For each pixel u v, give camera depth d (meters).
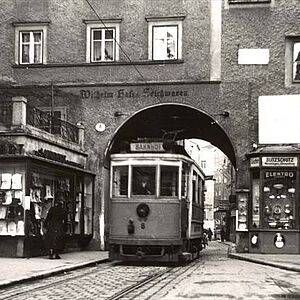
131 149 22.23
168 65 30.09
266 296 12.41
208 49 29.92
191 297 12.08
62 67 30.67
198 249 27.20
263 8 29.77
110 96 30.39
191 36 30.05
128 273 18.06
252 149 29.22
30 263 19.31
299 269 18.92
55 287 13.97
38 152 22.97
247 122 29.50
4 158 21.64
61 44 30.77
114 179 22.11
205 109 29.80
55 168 24.41
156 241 21.23
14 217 21.75
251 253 28.03
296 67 29.47
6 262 19.58
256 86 29.58
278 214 27.86
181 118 33.41
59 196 24.95
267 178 27.94
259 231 27.91
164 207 21.47
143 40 30.36
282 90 29.42
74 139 28.80
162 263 22.88
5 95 30.56
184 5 30.17
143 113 31.34
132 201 21.61
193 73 29.92
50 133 25.27
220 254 32.25
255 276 17.20
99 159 30.20
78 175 27.66
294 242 27.62
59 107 30.58
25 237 21.67
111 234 21.86
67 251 26.84
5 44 30.97
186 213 22.33
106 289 13.61
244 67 29.69
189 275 17.39
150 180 21.75
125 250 21.80
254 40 29.73
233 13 29.91
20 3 31.06
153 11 30.36
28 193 21.72
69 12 30.84
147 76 30.17
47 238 21.77
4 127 22.11
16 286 14.06
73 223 26.72
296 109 29.23
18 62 30.88
